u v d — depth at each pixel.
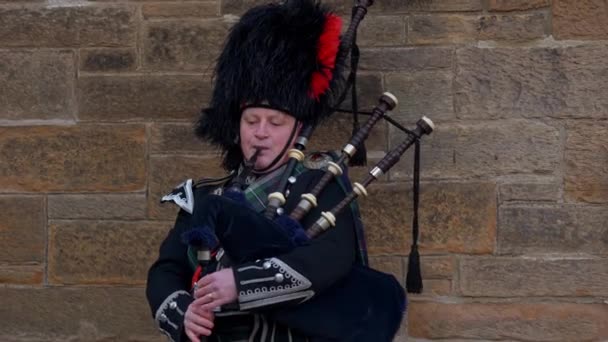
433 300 7.23
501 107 7.13
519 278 7.16
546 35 7.10
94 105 7.40
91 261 7.45
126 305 7.44
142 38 7.34
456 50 7.14
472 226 7.16
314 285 5.58
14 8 7.43
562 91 7.08
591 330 7.14
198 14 7.30
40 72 7.43
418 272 6.53
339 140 7.23
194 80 7.32
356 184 5.88
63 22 7.41
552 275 7.14
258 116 6.00
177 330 5.76
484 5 7.12
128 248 7.41
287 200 5.88
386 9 7.17
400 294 5.83
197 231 5.57
